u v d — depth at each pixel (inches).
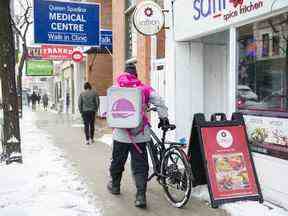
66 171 357.7
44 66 1824.6
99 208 254.7
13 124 372.8
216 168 259.6
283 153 252.8
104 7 877.8
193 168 272.4
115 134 270.5
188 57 396.5
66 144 547.2
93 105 546.6
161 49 449.4
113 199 273.7
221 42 399.5
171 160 263.1
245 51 291.3
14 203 261.9
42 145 535.2
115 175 282.2
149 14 379.2
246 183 261.3
